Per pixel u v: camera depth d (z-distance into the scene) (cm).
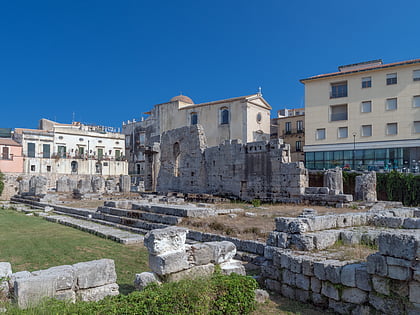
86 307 656
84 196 3947
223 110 5884
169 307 679
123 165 7856
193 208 1903
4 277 766
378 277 745
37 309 630
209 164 3469
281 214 2027
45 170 6712
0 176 5244
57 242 1611
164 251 895
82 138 7444
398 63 4397
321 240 1006
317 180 3578
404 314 699
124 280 1030
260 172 3014
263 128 6000
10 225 2233
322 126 4900
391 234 736
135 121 8812
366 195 2653
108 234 1730
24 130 6800
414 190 3123
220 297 757
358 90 4659
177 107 6519
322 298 838
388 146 4425
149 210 2078
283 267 938
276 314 805
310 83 5019
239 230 1486
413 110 4300
